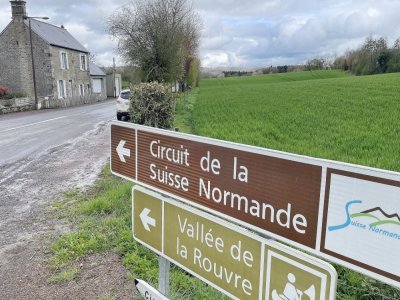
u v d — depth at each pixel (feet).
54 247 14.24
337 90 97.14
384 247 3.93
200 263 6.57
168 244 7.37
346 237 4.29
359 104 63.93
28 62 113.80
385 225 3.91
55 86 117.29
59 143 40.65
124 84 221.25
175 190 7.05
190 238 6.77
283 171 4.99
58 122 63.36
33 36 113.19
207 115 59.16
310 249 4.72
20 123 61.87
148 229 7.98
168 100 34.86
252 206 5.48
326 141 33.65
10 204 20.27
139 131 7.91
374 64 215.31
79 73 139.33
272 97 91.15
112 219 16.37
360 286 10.93
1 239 15.56
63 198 20.92
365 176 4.05
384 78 129.49
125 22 80.12
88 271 12.42
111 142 9.02
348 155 27.58
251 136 37.06
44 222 17.25
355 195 4.17
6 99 97.30
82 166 29.14
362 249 4.14
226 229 5.98
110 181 23.40
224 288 6.11
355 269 4.22
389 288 10.68
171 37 80.84
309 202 4.68
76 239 14.74
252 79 258.37
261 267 5.44
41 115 78.95
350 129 40.06
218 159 6.00
